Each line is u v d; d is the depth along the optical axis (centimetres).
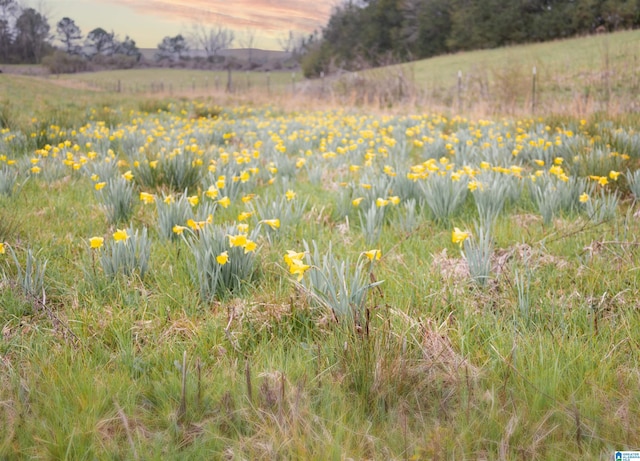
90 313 308
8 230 433
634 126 970
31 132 1048
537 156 773
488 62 4294
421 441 201
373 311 284
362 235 441
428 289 331
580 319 296
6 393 231
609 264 360
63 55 8456
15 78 3469
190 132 1223
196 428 216
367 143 991
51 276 360
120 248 355
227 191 555
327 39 8200
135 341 288
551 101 1680
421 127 1231
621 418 210
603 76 2164
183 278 352
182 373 231
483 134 1088
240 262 345
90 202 568
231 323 298
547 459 193
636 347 262
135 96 3156
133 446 192
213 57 9262
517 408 218
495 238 430
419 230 452
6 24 9400
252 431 213
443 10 6794
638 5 4641
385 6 7275
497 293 331
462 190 508
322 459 192
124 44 11162
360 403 227
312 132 1175
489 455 196
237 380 241
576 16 5162
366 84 2339
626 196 552
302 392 227
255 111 2073
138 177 627
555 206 486
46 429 206
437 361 251
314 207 518
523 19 5747
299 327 301
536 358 252
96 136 1048
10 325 304
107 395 228
